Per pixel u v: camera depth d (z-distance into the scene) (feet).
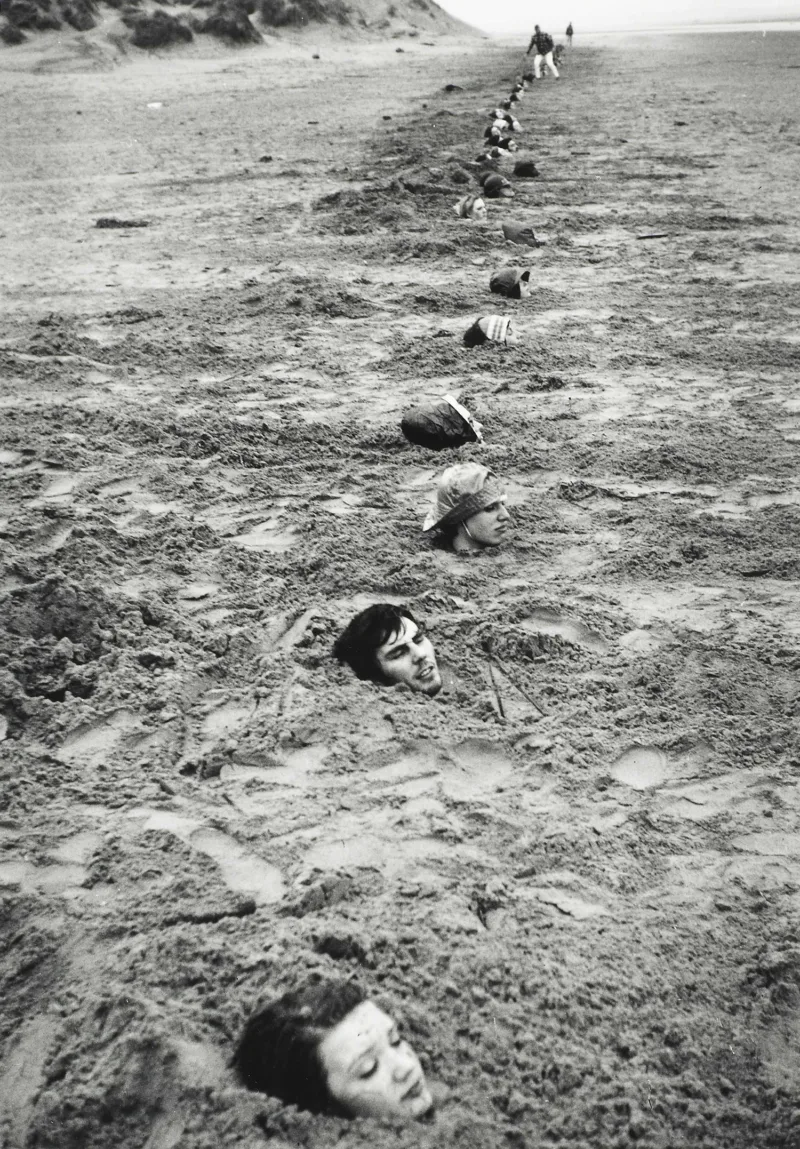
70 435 25.23
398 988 9.46
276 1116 8.22
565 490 21.15
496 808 12.06
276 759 13.03
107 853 11.31
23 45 175.52
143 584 17.52
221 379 29.78
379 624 14.51
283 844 11.47
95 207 60.90
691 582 17.49
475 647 15.37
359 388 28.55
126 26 183.73
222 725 13.80
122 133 99.25
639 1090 8.63
